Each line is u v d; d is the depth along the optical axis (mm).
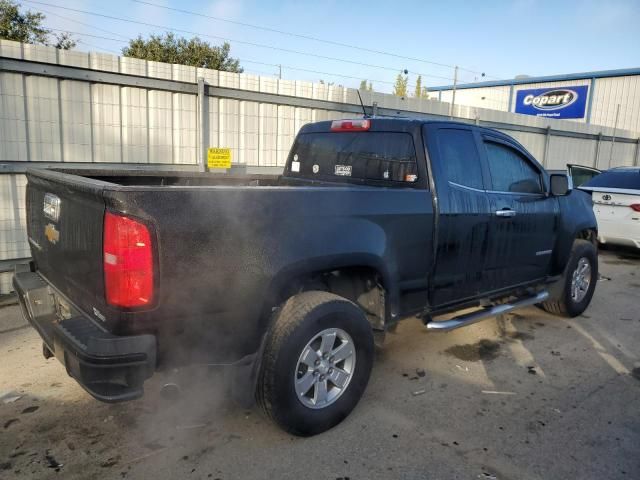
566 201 5395
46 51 6191
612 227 9078
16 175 6223
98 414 3463
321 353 3229
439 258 3926
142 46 26188
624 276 8125
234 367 2938
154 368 2588
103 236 2535
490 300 4715
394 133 4113
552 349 4918
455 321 4137
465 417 3578
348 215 3307
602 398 3928
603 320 5852
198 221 2637
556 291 5602
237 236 2785
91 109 6703
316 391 3234
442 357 4637
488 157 4441
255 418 3467
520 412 3672
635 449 3242
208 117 7809
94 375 2498
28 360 4297
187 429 3312
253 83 8164
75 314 2949
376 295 3674
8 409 3502
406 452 3137
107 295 2549
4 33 21531
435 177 3877
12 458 2973
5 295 6219
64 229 3014
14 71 6035
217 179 4883
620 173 9742
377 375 4219
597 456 3152
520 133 14625
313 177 4840
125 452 3055
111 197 2461
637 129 29438
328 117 9297
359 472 2932
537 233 4906
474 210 4141
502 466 3023
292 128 8836
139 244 2475
